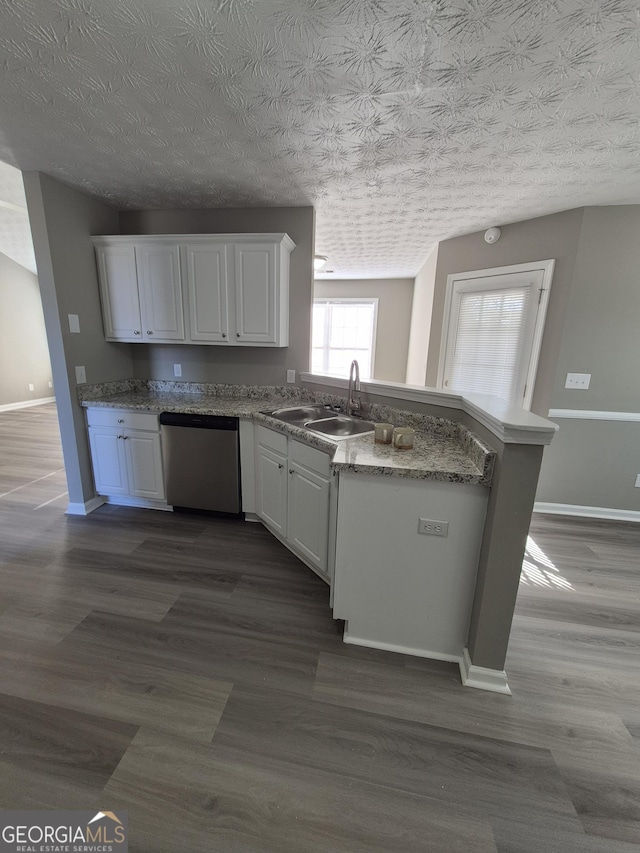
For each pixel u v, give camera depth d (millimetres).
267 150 1958
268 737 1256
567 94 1469
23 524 2658
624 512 2998
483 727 1314
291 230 2818
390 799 1095
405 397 2082
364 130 1757
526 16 1113
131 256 2717
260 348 3035
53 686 1418
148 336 2840
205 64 1337
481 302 3387
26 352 6539
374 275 5969
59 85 1458
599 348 2803
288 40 1224
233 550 2365
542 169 2123
